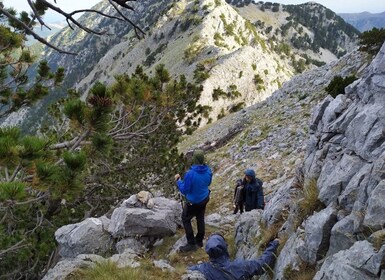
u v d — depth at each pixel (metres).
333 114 7.80
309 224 5.73
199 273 6.00
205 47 142.88
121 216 9.88
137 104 13.39
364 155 5.92
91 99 6.32
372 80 6.79
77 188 5.38
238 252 8.39
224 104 92.12
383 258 3.87
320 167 7.34
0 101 12.37
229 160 26.39
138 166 16.58
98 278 6.37
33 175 5.39
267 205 8.56
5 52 10.88
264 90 101.44
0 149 4.91
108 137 6.57
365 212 4.77
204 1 181.12
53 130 14.02
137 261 7.44
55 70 12.70
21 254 10.34
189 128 17.83
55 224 12.81
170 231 10.31
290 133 23.97
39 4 5.53
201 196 8.57
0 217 7.65
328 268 4.50
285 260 5.82
